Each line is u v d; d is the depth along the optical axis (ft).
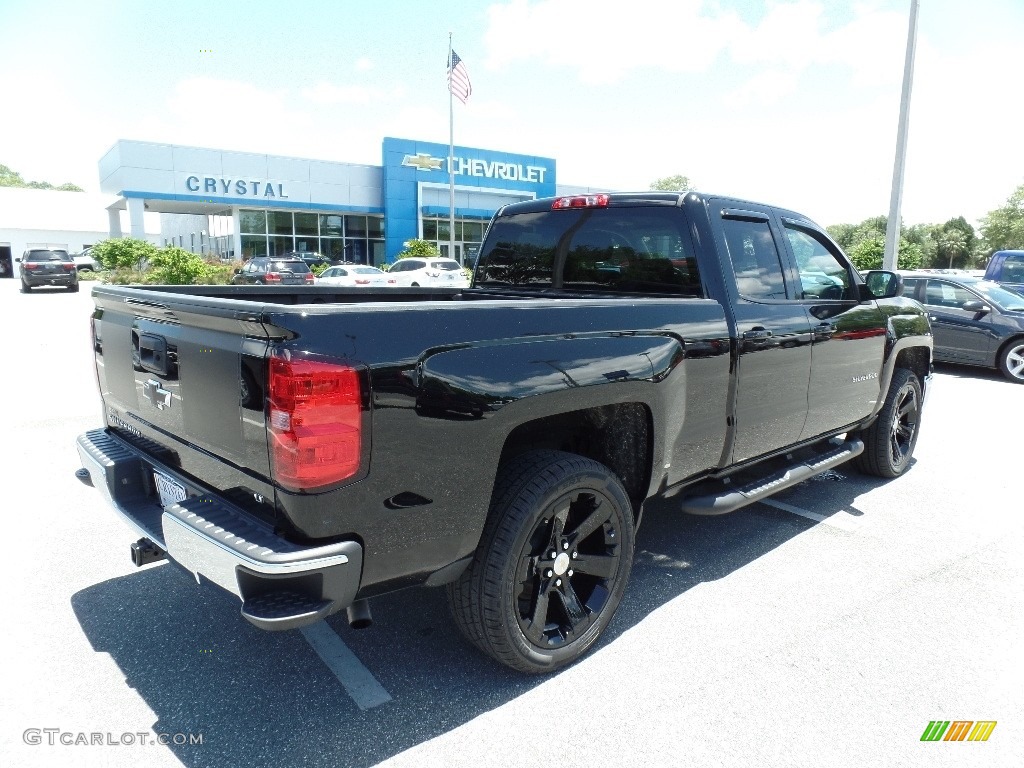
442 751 7.63
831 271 14.26
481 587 8.13
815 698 8.62
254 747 7.63
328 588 6.77
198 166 103.35
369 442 6.86
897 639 10.00
